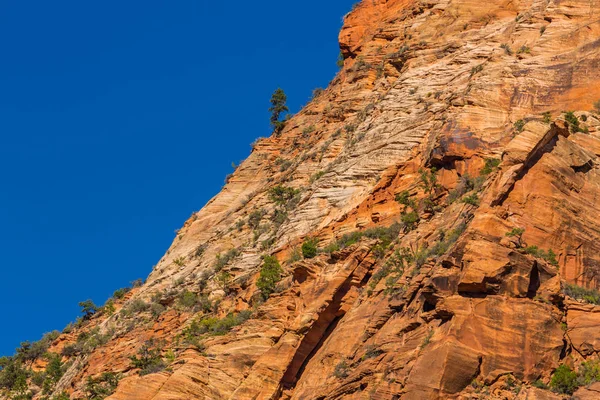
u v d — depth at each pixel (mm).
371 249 84688
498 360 67062
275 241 102312
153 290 114125
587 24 98438
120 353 101562
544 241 74938
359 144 104875
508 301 68875
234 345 85562
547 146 79688
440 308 69312
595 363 67625
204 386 83250
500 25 110562
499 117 93062
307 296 84750
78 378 103688
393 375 69312
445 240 78875
